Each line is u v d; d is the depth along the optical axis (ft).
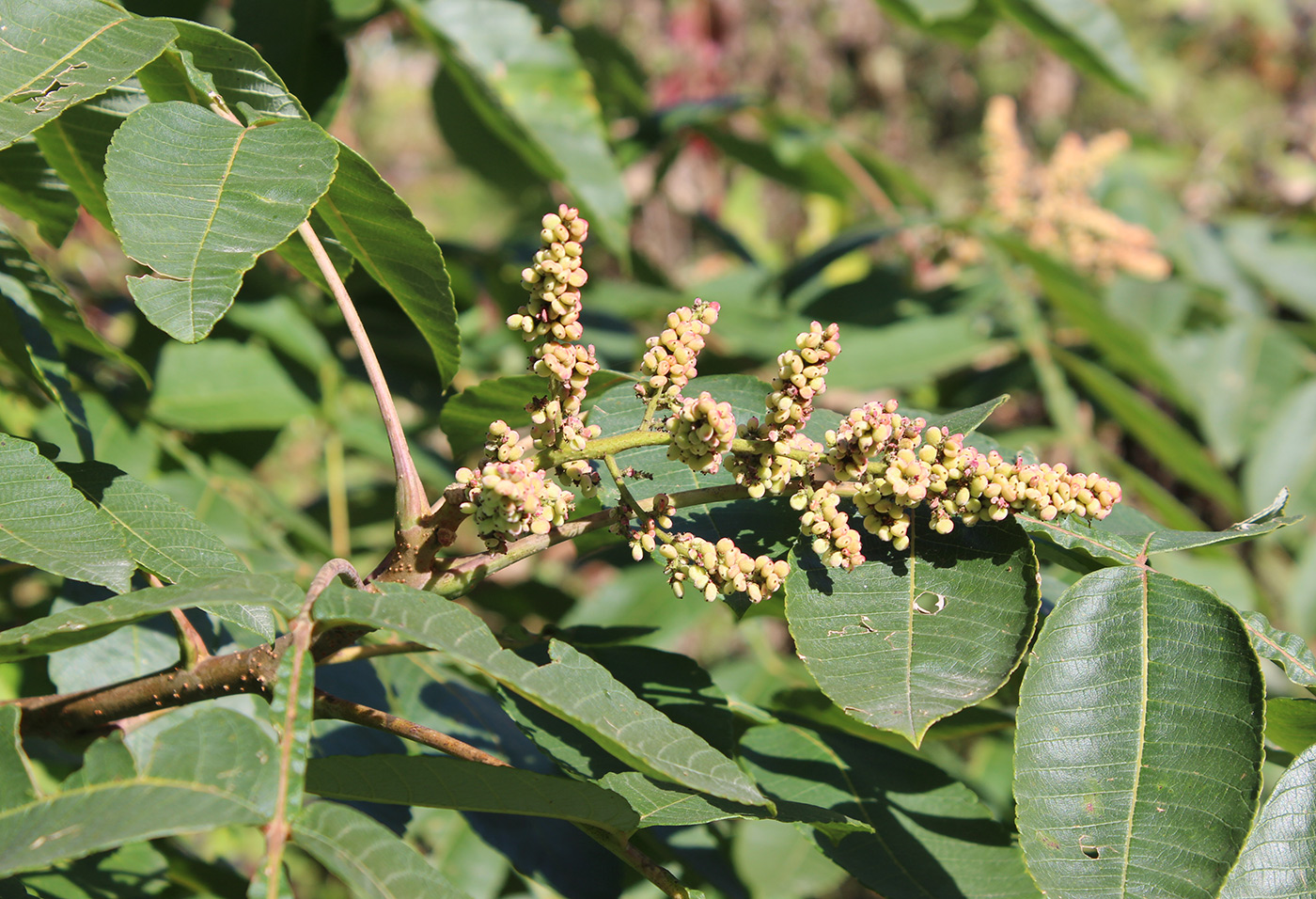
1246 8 12.73
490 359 5.60
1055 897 2.97
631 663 3.38
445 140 6.77
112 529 3.14
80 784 2.88
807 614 3.11
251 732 2.91
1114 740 3.04
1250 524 3.23
